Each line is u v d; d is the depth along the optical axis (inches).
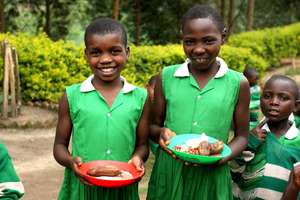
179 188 118.8
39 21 647.8
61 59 355.9
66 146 119.3
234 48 496.1
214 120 116.8
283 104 123.7
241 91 119.3
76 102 114.9
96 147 113.8
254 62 515.2
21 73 345.7
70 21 668.7
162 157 123.3
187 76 119.0
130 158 116.7
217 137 117.6
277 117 124.6
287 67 688.4
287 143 123.7
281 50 691.4
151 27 697.6
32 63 346.9
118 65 111.9
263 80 539.8
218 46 113.2
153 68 391.9
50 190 225.1
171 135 115.1
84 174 105.4
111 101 114.3
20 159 265.0
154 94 126.0
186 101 118.3
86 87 114.8
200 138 112.7
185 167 119.2
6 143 289.3
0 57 333.4
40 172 248.8
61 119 118.2
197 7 115.3
